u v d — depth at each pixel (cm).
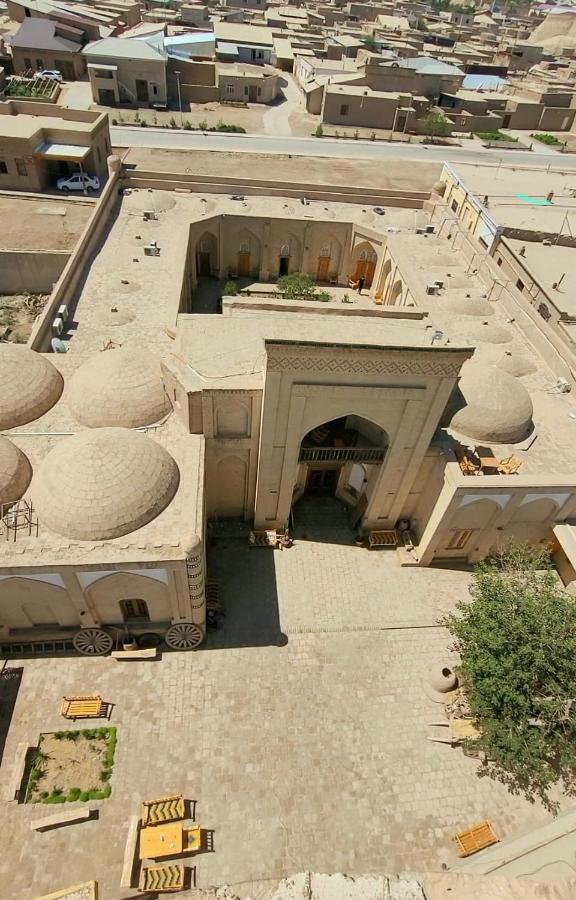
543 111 6656
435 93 6344
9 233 3030
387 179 4566
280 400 1595
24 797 1382
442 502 1772
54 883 1266
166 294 2423
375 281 3197
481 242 3288
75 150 3481
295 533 2064
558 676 1428
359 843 1380
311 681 1656
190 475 1587
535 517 1853
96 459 1429
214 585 1823
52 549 1372
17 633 1603
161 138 4794
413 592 1914
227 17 8900
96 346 2088
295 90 6725
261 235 3219
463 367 1959
